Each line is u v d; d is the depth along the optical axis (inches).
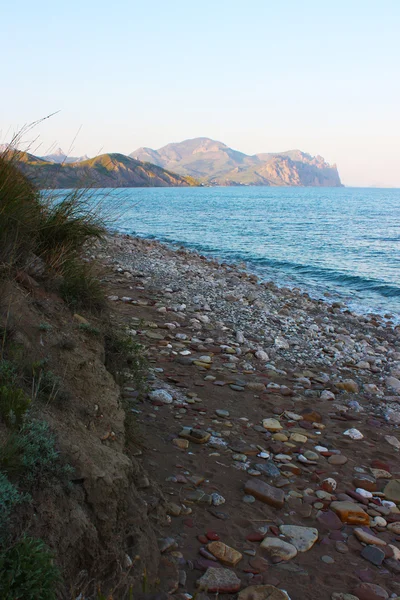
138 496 149.4
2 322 161.9
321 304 681.0
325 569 156.3
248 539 164.1
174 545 149.9
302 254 1257.4
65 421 142.9
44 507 110.4
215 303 536.4
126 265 703.7
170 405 259.9
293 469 217.8
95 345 198.4
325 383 341.7
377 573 157.9
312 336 463.8
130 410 213.0
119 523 130.6
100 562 117.4
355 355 426.0
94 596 111.0
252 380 321.4
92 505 123.2
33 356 159.0
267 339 426.3
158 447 212.5
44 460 116.9
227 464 212.2
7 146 202.2
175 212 2945.4
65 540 109.6
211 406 269.9
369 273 989.8
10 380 139.2
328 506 194.4
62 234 235.6
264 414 273.3
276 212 3255.4
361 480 215.9
